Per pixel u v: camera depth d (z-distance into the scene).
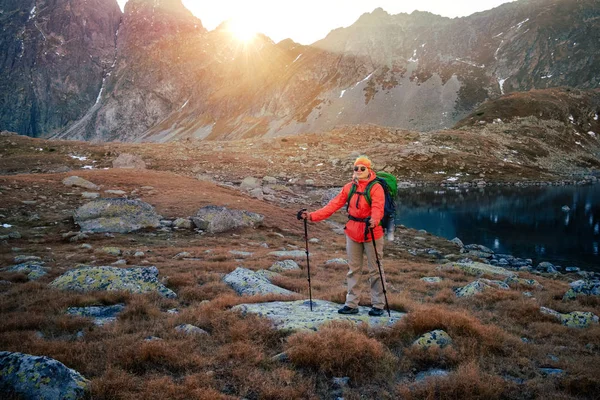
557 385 4.86
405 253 27.19
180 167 77.50
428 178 85.25
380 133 117.12
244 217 30.38
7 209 27.00
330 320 6.43
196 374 4.76
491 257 28.47
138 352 5.20
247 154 93.56
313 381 4.88
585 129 138.38
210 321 6.75
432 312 6.61
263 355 5.42
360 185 6.97
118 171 45.41
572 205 54.69
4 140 85.56
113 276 9.84
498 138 121.00
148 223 26.66
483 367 5.30
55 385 4.07
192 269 13.76
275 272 13.69
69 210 28.61
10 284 10.14
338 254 20.84
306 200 54.69
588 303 10.37
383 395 4.62
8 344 5.49
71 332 6.52
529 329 7.48
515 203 57.81
